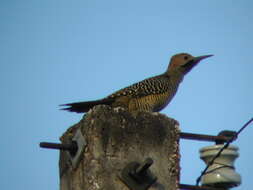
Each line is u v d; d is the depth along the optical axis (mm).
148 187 9031
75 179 9477
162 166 9352
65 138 10375
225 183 10680
